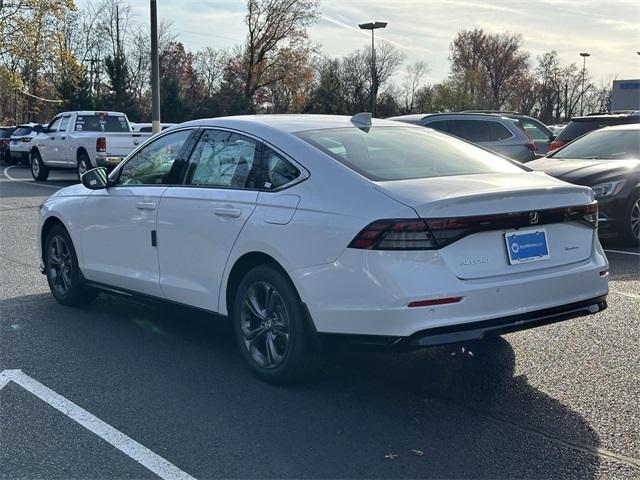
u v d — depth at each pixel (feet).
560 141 44.50
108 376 15.79
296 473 11.41
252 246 14.94
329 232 13.43
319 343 13.96
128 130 69.72
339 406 14.08
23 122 177.58
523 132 45.78
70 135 65.82
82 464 11.75
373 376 15.72
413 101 248.93
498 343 17.89
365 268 12.89
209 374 15.89
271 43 167.22
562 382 15.28
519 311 13.44
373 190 13.46
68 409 13.97
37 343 18.20
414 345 12.67
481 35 288.92
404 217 12.73
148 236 17.94
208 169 16.90
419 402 14.28
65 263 21.72
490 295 13.02
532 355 16.98
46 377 15.72
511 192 13.48
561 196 14.32
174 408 14.01
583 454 12.00
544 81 282.56
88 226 20.16
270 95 177.88
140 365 16.52
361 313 13.03
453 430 12.98
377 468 11.57
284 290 14.43
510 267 13.50
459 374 15.83
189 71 228.22
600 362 16.43
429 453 12.07
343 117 17.87
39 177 71.82
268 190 15.11
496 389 14.94
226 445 12.40
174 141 18.20
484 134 45.14
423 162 15.44
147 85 210.18
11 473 11.44
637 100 101.60
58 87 156.04
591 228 15.06
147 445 12.41
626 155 33.53
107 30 198.80
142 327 19.65
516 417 13.55
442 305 12.63
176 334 18.98
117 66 161.89
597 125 43.19
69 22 141.79
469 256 13.06
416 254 12.68
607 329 18.89
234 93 169.58
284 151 15.20
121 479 11.24
